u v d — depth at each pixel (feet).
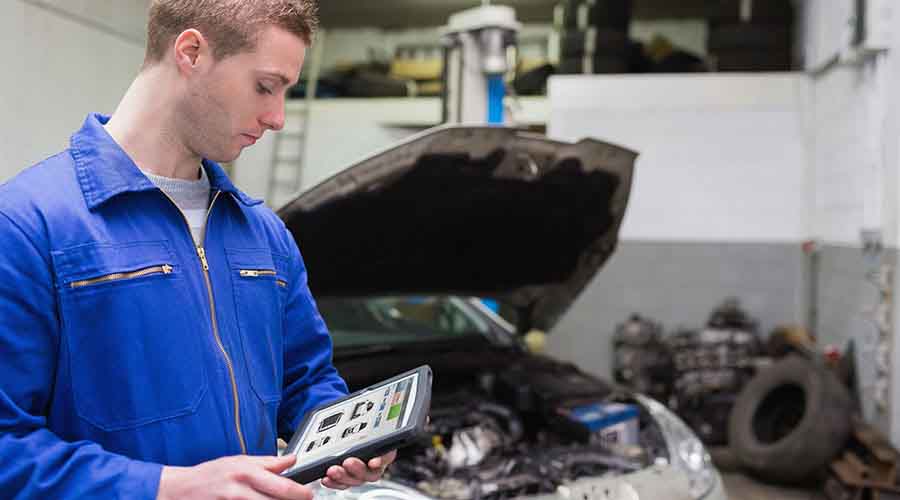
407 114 21.42
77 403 3.44
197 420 3.62
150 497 3.21
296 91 21.97
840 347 15.80
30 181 3.50
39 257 3.34
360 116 21.58
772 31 18.19
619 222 9.94
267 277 4.16
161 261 3.62
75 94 8.65
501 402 9.84
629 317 18.98
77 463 3.23
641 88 18.58
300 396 4.48
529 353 11.16
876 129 14.02
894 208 13.03
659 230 18.75
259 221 4.32
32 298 3.31
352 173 7.67
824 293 17.03
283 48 3.57
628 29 19.31
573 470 7.85
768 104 18.15
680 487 7.67
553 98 18.88
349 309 10.75
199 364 3.67
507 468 7.83
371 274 9.71
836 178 16.30
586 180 9.04
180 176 3.88
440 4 23.45
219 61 3.50
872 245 13.91
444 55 15.34
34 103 8.09
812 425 12.99
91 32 8.85
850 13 14.75
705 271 18.58
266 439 4.00
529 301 11.19
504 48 14.66
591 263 10.61
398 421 3.53
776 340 17.25
